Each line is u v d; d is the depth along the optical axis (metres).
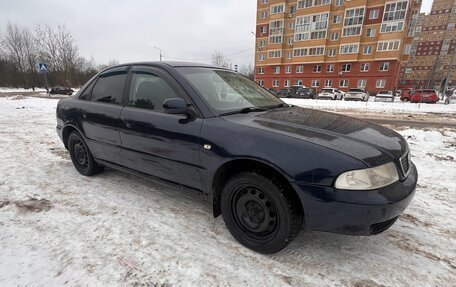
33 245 2.20
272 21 45.66
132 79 2.98
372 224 1.80
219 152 2.17
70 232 2.39
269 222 2.08
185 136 2.37
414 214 2.79
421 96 24.80
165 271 1.95
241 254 2.16
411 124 10.32
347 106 18.95
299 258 2.12
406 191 1.91
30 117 9.24
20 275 1.87
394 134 2.45
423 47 83.81
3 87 51.12
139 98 2.85
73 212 2.74
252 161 2.06
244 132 2.10
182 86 2.52
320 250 2.22
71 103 3.65
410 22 38.53
